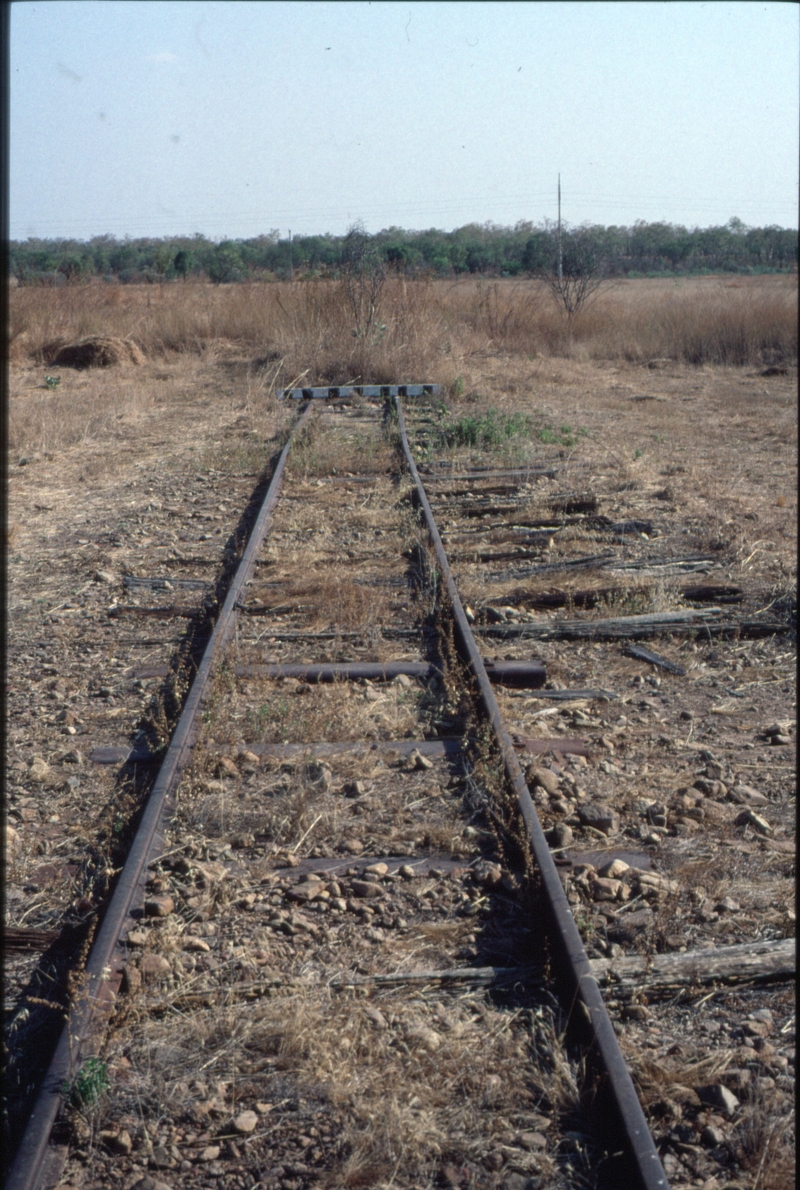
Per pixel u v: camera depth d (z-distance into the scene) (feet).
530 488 35.24
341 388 59.00
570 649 20.92
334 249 191.21
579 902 12.15
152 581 25.21
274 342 74.13
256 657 19.81
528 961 11.07
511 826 13.33
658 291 149.48
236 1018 10.07
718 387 65.16
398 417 48.21
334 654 20.06
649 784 15.23
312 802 14.42
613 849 13.39
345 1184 8.23
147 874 12.48
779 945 11.06
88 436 46.98
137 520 31.86
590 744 16.55
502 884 12.40
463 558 26.91
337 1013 10.14
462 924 11.71
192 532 30.45
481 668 18.06
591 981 9.96
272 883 12.52
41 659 20.48
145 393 59.11
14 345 71.10
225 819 13.85
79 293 87.66
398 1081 9.25
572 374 69.87
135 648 21.01
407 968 10.94
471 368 68.95
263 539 28.55
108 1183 8.28
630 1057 9.48
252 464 39.40
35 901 12.39
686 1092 9.09
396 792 14.78
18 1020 10.24
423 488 34.09
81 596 24.47
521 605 23.31
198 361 75.10
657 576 25.40
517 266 178.40
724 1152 8.53
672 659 20.35
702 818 14.15
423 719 17.25
